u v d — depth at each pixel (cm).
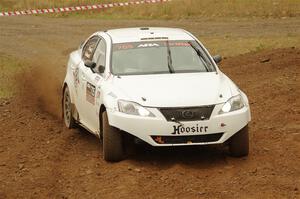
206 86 2286
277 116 2875
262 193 1912
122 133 2247
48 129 2870
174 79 2344
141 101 2195
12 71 4703
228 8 8119
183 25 7381
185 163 2255
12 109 3378
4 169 2272
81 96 2625
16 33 7225
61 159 2381
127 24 7675
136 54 2498
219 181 2045
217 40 5991
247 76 3891
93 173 2181
